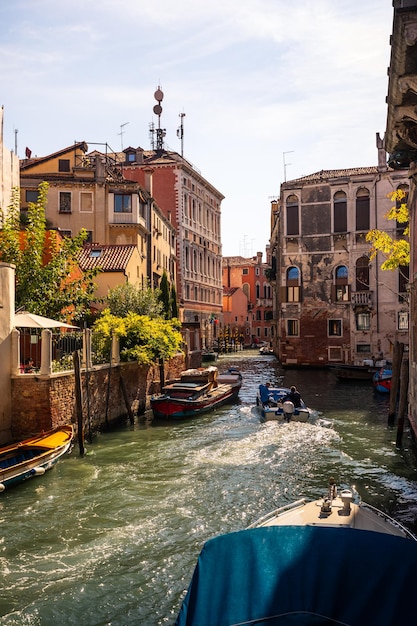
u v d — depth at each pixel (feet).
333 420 62.08
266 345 235.20
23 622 22.09
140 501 34.83
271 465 43.09
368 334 118.83
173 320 75.61
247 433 54.60
